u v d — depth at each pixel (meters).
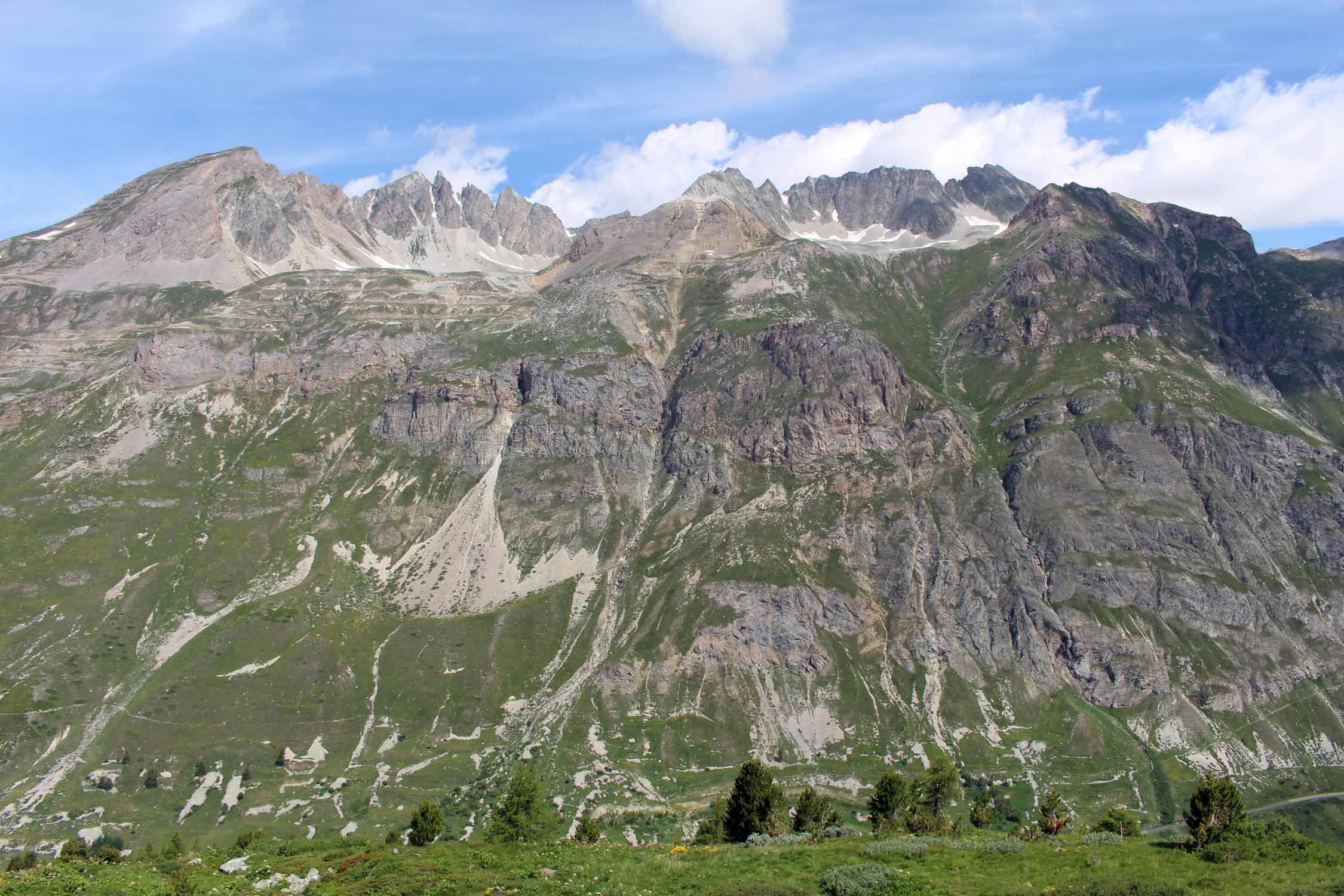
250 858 92.75
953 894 67.56
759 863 78.25
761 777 112.25
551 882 73.75
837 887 69.44
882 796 121.50
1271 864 71.50
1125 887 65.19
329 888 75.50
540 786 130.38
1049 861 74.62
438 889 73.50
